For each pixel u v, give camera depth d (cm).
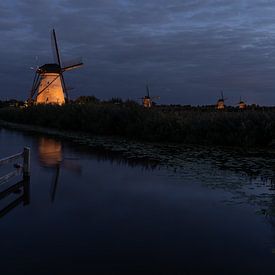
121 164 1377
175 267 526
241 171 1219
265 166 1313
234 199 875
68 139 2392
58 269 516
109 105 3162
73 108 3378
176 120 2267
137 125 2459
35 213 770
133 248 589
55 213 771
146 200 871
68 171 1235
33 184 1039
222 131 2056
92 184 1038
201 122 2164
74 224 702
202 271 515
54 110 3831
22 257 552
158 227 686
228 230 671
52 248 587
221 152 1706
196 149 1833
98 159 1500
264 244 610
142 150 1792
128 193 938
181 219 732
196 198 886
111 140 2309
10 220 723
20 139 2403
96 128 2847
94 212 777
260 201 855
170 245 602
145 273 507
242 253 574
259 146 1920
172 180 1084
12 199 879
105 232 659
